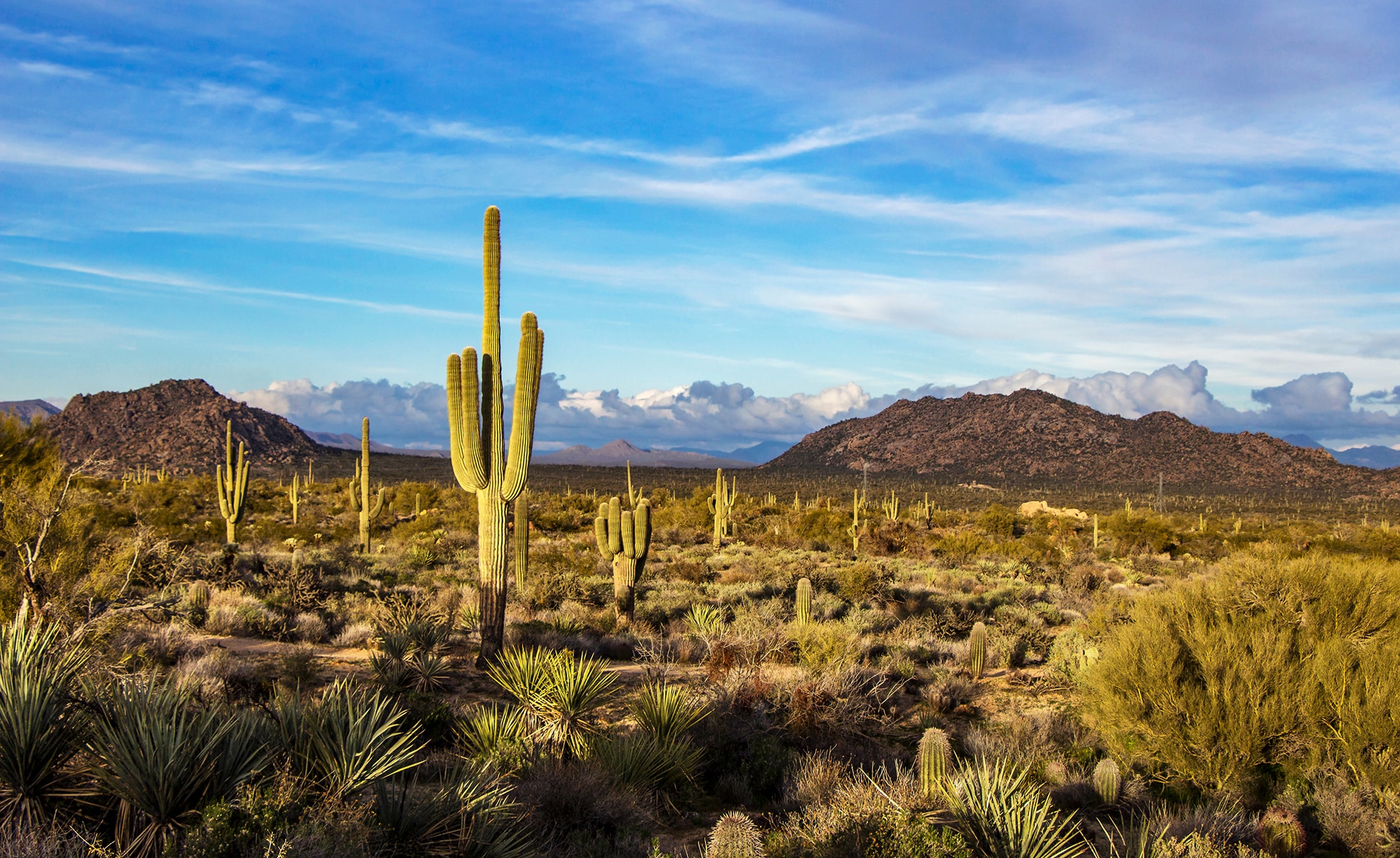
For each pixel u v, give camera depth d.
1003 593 26.28
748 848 5.69
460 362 13.47
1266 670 8.71
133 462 167.12
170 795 4.56
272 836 4.10
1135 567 39.16
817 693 10.59
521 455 13.30
